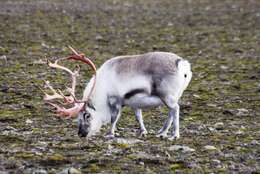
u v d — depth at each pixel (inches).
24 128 1266.0
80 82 1747.0
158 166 990.4
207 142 1175.0
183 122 1371.8
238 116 1440.7
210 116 1438.2
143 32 2687.0
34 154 1031.6
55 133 1227.2
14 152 1044.5
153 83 1214.3
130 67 1222.9
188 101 1585.9
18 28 2586.1
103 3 3540.8
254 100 1615.4
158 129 1304.1
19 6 3166.8
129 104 1229.7
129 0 3774.6
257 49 2384.4
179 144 1151.0
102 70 1230.3
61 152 1056.2
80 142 1150.3
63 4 3348.9
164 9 3452.3
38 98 1557.6
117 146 1111.6
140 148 1101.1
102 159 1008.2
